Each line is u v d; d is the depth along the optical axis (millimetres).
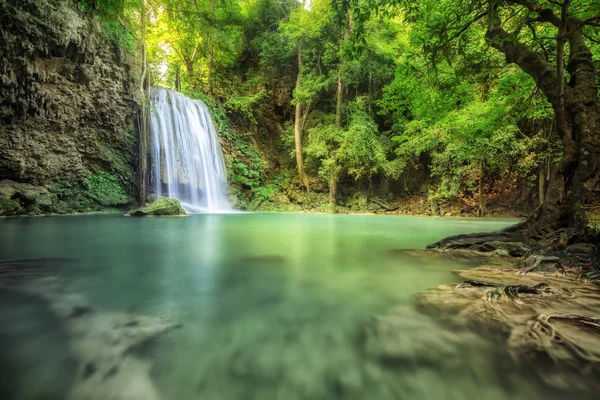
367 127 18094
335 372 1229
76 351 1369
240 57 22969
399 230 7867
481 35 8195
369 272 2982
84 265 3188
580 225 3723
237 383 1157
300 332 1580
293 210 19500
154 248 4383
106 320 1716
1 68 9383
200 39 20547
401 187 19594
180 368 1247
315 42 19656
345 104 19922
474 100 11422
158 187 14789
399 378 1188
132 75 13977
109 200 12914
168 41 20406
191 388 1128
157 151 14844
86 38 11453
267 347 1422
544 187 13625
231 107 20406
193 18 17312
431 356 1346
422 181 19156
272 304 2010
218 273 2881
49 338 1486
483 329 1617
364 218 13625
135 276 2738
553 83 4359
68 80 11570
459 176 16188
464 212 16625
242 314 1828
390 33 17266
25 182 10812
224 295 2189
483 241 4477
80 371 1223
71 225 7547
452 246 4496
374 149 17703
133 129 14258
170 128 15688
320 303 2035
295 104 20734
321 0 16859
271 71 22156
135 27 14586
